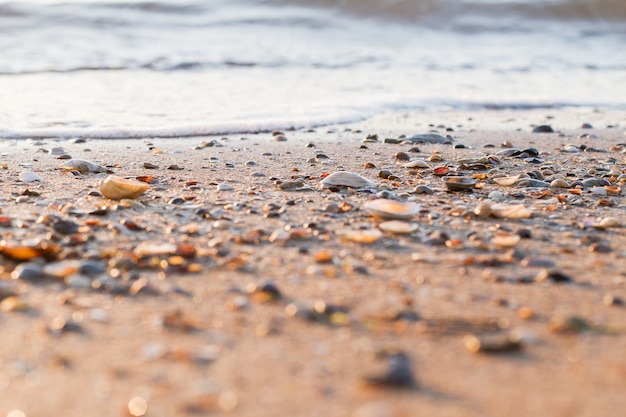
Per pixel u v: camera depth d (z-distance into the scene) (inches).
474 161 47.7
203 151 51.0
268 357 30.8
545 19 139.1
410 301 33.0
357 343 31.3
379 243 37.0
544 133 57.9
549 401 27.4
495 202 41.3
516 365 30.4
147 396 27.4
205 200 41.3
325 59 98.0
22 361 30.4
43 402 27.0
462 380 29.0
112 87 74.3
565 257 36.2
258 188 43.4
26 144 52.4
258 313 32.5
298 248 36.4
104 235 37.0
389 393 27.8
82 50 98.5
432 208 40.7
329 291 33.7
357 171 46.8
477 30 132.2
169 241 36.9
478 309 32.8
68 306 32.7
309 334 31.6
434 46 115.9
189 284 33.9
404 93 74.4
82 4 128.0
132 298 33.1
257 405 26.8
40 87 73.3
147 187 41.4
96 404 26.9
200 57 96.1
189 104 65.4
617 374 29.7
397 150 51.9
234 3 138.3
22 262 34.7
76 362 30.3
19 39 104.7
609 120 63.8
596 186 44.0
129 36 111.7
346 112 63.6
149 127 56.6
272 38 116.4
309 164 48.2
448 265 35.4
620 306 33.0
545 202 41.8
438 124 60.9
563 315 32.6
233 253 36.0
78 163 46.0
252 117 60.5
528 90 79.4
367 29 129.0
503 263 35.5
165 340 31.3
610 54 111.7
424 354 30.9
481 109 69.3
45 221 37.9
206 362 30.4
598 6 141.8
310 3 138.6
